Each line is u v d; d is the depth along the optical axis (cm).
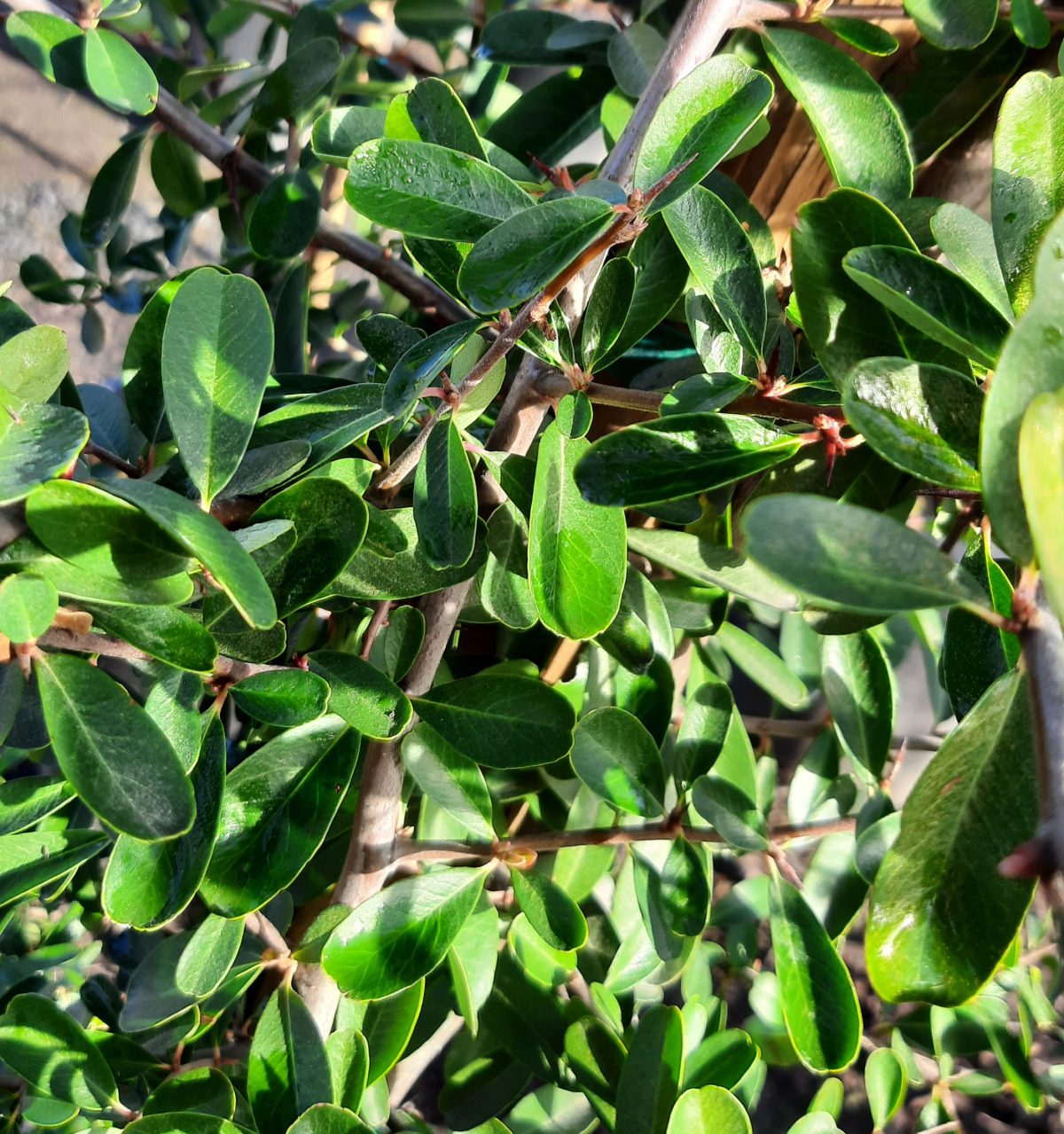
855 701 26
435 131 18
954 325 14
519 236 14
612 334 18
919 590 11
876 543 11
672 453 15
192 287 16
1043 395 10
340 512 17
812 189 27
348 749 20
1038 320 10
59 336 16
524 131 30
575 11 40
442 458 17
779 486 22
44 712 14
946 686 18
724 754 27
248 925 22
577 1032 27
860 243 16
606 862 29
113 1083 22
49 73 25
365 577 20
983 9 21
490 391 21
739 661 30
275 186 26
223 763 17
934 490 18
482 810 23
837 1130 25
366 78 40
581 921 22
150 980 22
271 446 18
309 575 17
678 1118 21
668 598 27
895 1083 27
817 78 21
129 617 15
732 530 23
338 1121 19
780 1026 30
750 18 21
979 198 27
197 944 20
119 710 14
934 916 13
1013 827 12
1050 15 23
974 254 16
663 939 24
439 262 19
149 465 20
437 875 22
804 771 29
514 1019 29
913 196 27
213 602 17
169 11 41
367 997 20
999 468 11
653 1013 24
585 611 17
